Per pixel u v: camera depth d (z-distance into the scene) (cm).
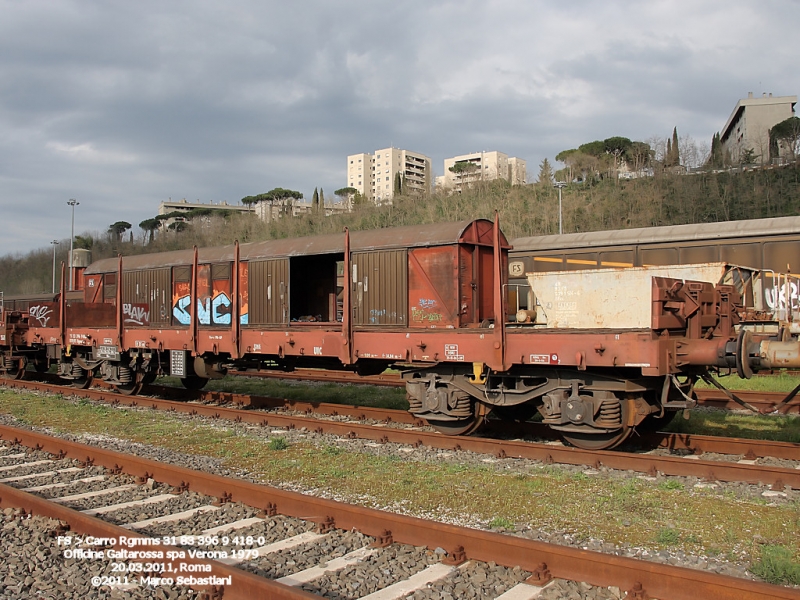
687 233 1875
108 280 1827
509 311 1162
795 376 1730
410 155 15538
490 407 1028
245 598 454
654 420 1023
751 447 870
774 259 1733
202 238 7894
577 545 561
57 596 474
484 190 6650
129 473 821
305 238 1302
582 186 6488
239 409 1370
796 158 5616
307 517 621
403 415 1198
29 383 1834
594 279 962
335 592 467
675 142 8050
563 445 974
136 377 1656
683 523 612
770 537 571
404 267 1123
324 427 1105
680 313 870
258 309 1362
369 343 1109
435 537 537
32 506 659
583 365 867
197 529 607
